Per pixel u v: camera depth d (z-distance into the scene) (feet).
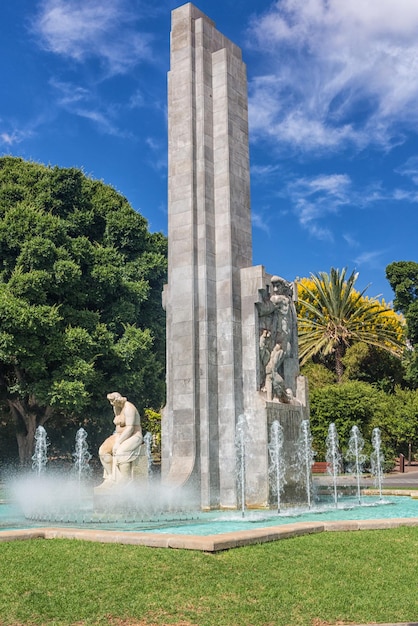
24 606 24.90
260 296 63.67
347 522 40.52
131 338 104.83
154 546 33.37
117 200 119.55
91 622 23.61
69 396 91.56
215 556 31.24
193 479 58.49
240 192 67.21
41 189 109.29
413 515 51.90
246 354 62.95
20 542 34.88
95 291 104.94
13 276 94.12
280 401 64.49
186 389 61.26
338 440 146.61
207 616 24.13
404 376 178.50
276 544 34.40
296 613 24.44
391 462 143.23
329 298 187.83
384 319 197.98
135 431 55.16
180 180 65.72
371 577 28.94
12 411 108.06
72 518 48.78
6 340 87.10
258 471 59.62
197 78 67.77
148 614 24.35
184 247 64.13
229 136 66.64
